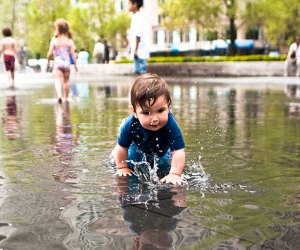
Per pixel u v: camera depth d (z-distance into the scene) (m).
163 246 1.70
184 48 44.88
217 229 1.88
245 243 1.73
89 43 39.72
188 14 28.72
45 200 2.30
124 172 2.94
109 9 39.97
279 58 25.02
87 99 9.80
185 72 25.47
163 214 2.08
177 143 3.01
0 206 2.20
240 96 10.71
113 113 6.79
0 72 29.36
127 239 1.77
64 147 3.84
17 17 42.91
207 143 4.05
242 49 40.78
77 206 2.20
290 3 27.62
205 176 2.84
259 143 4.05
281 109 7.46
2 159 3.35
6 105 8.30
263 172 2.94
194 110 7.29
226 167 3.08
